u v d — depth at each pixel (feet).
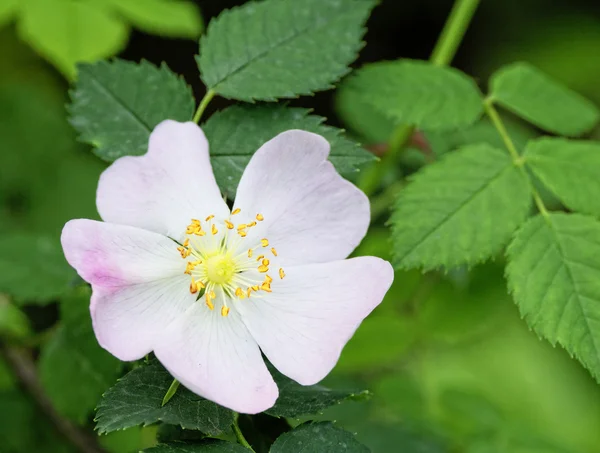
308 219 1.23
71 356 1.35
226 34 1.30
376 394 1.54
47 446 1.45
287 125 1.27
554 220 1.30
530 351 1.65
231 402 1.18
